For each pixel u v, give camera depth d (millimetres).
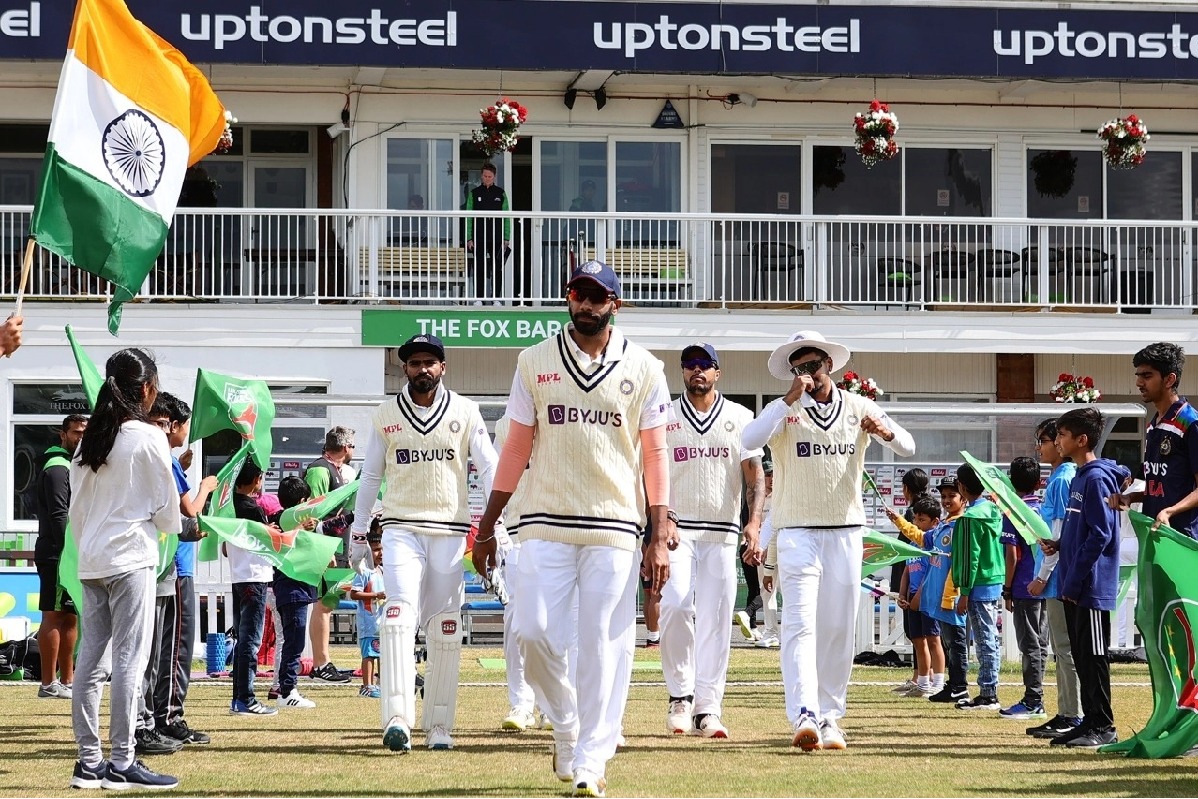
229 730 11109
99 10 10008
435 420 10070
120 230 9922
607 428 7812
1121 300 26562
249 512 12695
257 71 24859
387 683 9852
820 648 10219
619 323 24281
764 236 26234
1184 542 9398
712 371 11180
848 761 9383
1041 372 26531
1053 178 26812
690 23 24500
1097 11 25062
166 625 9984
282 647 12922
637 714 12469
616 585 7801
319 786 8242
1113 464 10188
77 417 13289
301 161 26656
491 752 9828
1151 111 26875
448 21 24047
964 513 13148
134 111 10102
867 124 24375
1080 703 10922
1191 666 9477
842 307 25672
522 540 7848
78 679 8242
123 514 8281
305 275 26125
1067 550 10180
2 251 23125
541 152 25969
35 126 25953
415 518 10023
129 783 8203
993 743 10453
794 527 10117
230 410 12664
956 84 26109
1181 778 8617
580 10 24359
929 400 26297
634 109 26047
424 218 25578
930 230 25578
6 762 9297
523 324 23859
